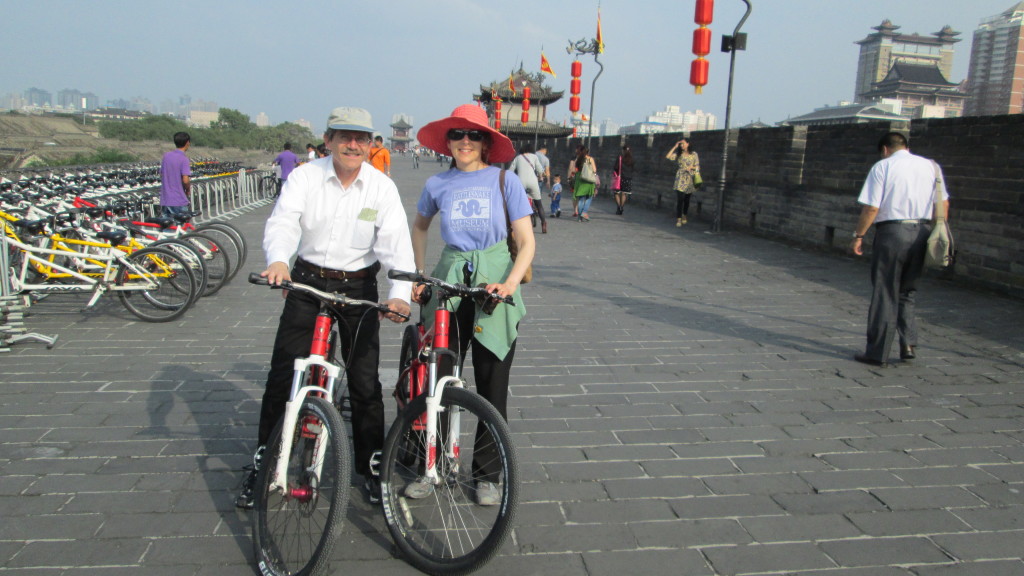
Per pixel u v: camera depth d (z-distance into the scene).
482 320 3.20
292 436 2.77
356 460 3.40
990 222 8.04
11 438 3.93
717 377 5.15
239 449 3.85
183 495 3.35
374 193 3.20
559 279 8.85
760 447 3.96
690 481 3.56
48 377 4.93
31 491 3.36
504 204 3.21
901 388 4.93
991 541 3.03
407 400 3.42
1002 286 7.89
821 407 4.57
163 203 9.66
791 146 12.38
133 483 3.46
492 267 3.21
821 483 3.54
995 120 7.93
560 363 5.45
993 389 4.91
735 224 14.49
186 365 5.26
